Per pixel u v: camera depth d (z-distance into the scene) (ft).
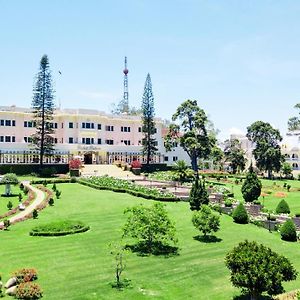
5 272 98.02
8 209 169.68
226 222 157.28
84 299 83.82
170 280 95.91
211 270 103.19
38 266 102.78
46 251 114.83
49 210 169.27
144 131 367.04
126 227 118.62
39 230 132.57
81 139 363.97
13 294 85.30
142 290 89.20
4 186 231.71
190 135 330.13
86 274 98.07
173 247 121.80
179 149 416.67
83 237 129.49
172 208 177.17
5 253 112.37
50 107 315.17
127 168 336.90
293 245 131.85
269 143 374.02
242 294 88.48
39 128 314.55
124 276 97.35
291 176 366.63
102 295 85.97
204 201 172.76
